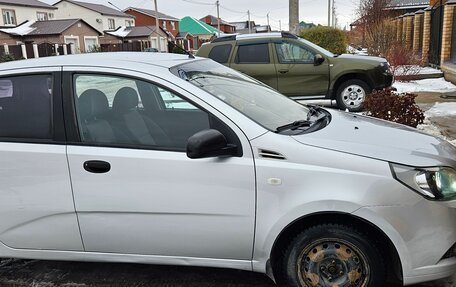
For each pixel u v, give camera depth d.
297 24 15.27
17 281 3.56
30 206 3.16
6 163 3.14
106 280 3.51
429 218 2.72
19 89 3.25
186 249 3.04
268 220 2.84
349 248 2.86
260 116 3.14
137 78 3.11
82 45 47.75
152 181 2.95
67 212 3.12
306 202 2.74
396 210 2.70
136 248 3.11
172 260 3.10
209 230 2.95
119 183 3.00
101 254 3.18
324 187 2.73
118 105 3.16
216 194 2.88
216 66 3.88
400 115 6.71
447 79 13.72
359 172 2.73
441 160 2.88
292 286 2.97
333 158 2.77
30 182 3.12
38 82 3.23
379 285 2.87
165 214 2.98
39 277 3.61
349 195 2.70
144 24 75.56
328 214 2.80
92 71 3.17
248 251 2.96
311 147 2.82
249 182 2.83
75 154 3.05
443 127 7.76
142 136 3.05
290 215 2.78
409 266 2.76
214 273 3.53
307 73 9.64
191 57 3.81
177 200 2.93
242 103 3.23
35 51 34.31
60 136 3.12
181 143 2.98
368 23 21.44
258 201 2.84
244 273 3.51
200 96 3.00
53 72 3.21
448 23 14.50
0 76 3.28
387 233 2.72
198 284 3.39
